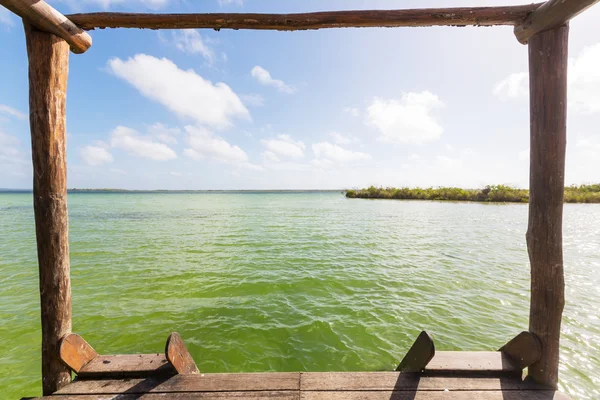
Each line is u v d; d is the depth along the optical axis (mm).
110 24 2701
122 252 11156
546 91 2459
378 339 4691
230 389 2432
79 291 6848
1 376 3830
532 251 2596
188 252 11172
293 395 2365
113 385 2494
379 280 7734
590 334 4844
